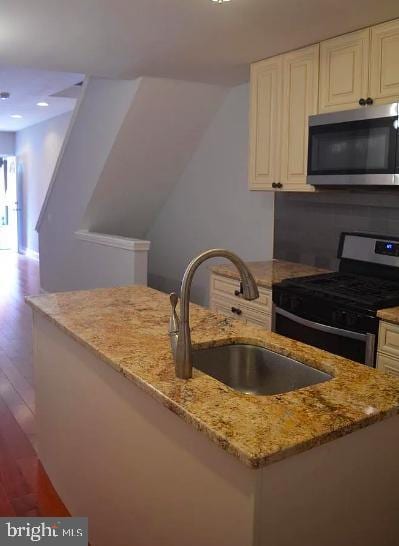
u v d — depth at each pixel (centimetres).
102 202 528
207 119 471
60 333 225
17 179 1128
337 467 128
